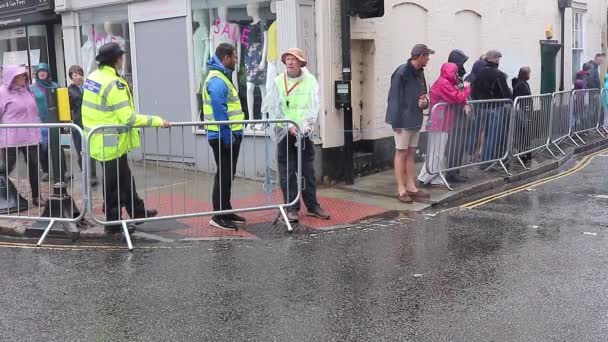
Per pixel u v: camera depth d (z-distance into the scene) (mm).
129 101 6715
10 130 7551
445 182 9047
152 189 8062
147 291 5086
